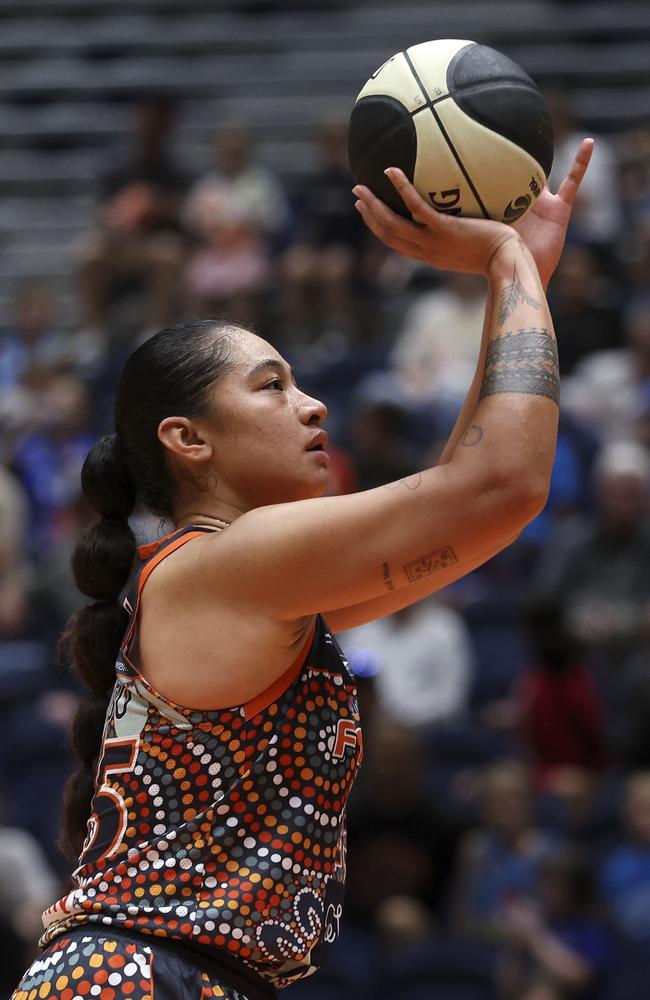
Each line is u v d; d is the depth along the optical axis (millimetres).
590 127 33719
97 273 28219
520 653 21203
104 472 6629
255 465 6273
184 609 6012
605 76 35156
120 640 6523
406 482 5809
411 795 17734
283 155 33938
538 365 5898
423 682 20297
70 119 35938
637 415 23625
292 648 6012
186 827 5926
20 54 38000
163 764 6004
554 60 35688
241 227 28438
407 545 5742
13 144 35656
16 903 16047
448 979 16172
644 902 16547
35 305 27875
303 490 6320
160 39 37656
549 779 18594
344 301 27797
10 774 19422
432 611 20656
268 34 37531
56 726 19719
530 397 5828
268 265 28734
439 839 17625
